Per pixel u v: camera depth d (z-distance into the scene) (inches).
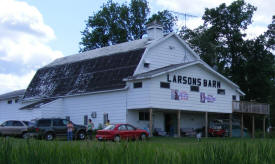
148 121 1375.5
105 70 1462.8
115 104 1338.6
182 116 1504.7
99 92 1382.9
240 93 1654.8
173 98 1300.4
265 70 2058.3
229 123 1531.7
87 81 1491.1
